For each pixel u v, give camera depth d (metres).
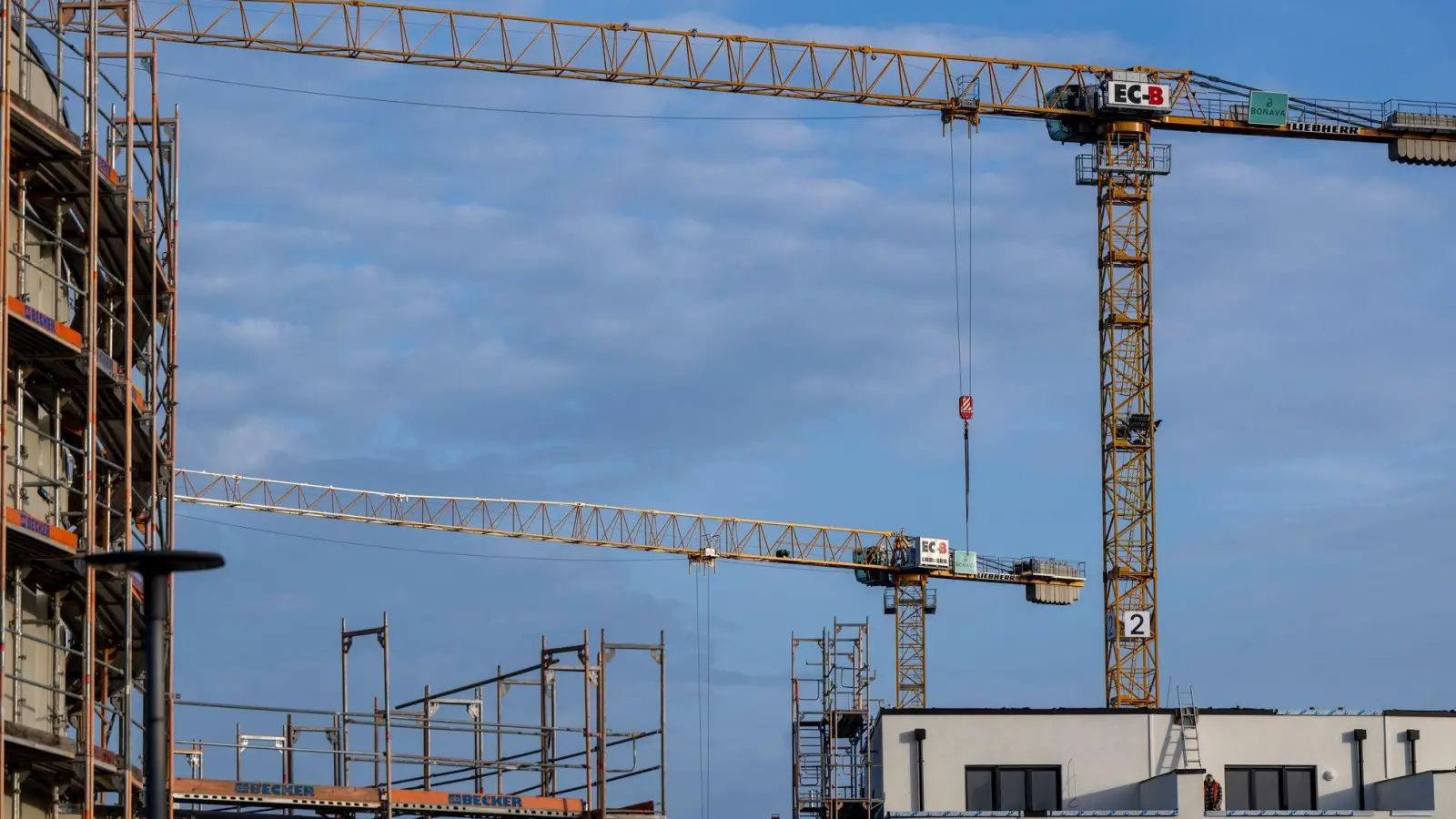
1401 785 138.12
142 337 116.56
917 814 133.25
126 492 97.25
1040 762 140.62
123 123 108.44
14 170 93.31
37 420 99.12
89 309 92.31
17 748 86.69
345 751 111.50
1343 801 141.00
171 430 107.50
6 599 92.06
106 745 102.00
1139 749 140.88
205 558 57.78
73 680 104.94
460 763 114.81
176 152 109.50
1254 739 141.62
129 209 96.81
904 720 141.38
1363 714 142.25
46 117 90.31
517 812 114.81
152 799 57.41
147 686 57.62
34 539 87.50
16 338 89.75
